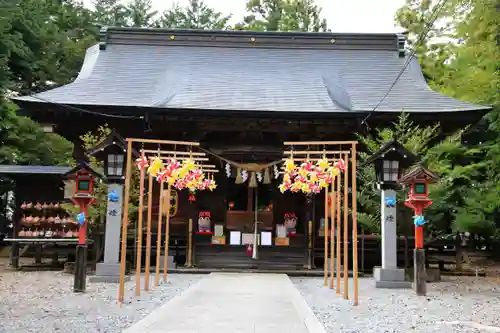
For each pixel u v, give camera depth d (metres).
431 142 19.94
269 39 24.89
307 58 24.19
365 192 17.16
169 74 22.81
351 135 20.00
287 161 12.42
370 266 18.72
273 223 19.97
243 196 20.34
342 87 21.91
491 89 19.53
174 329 7.73
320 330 7.79
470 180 18.86
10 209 30.39
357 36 24.80
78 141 20.12
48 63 30.62
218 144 19.94
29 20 28.08
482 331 8.02
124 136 20.06
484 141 22.31
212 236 19.64
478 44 20.39
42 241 17.44
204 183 14.57
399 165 14.02
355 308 10.27
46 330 7.59
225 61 23.89
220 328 7.86
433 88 26.16
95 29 37.31
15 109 24.47
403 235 17.19
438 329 8.16
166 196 15.71
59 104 18.77
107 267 14.41
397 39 24.45
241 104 19.67
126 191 11.02
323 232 19.34
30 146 26.44
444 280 16.27
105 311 9.38
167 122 19.92
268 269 18.33
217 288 12.95
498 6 18.61
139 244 11.63
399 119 17.92
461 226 18.36
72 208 17.11
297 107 19.53
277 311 9.49
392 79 22.61
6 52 23.70
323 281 15.64
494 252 25.22
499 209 19.59
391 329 8.13
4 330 7.58
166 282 14.37
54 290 12.43
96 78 22.08
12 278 15.22
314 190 13.19
